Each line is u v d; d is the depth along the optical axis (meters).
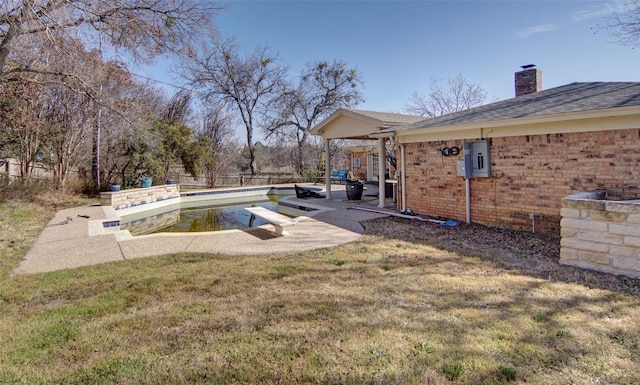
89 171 14.07
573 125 5.50
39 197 11.13
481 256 4.76
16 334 2.69
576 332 2.56
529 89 8.90
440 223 7.14
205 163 18.34
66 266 4.73
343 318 2.88
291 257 4.91
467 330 2.62
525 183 6.21
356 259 4.71
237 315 2.98
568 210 4.23
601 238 3.95
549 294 3.31
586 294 3.29
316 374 2.12
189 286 3.76
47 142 12.03
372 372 2.13
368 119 9.56
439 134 7.66
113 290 3.68
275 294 3.46
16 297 3.54
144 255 5.24
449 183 7.53
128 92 13.18
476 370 2.12
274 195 17.44
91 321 2.92
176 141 15.91
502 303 3.12
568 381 2.01
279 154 28.94
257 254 5.16
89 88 9.93
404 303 3.16
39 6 6.77
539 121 5.71
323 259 4.75
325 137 11.72
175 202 14.21
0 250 5.59
